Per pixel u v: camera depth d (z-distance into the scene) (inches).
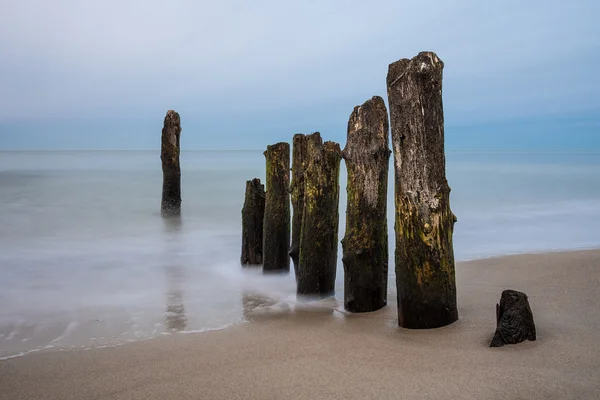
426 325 199.8
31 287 316.5
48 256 417.4
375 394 145.1
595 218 589.6
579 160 2696.9
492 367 157.4
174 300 283.6
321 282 269.3
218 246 459.2
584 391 138.8
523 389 141.9
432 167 193.0
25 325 239.1
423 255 196.4
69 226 576.1
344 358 174.9
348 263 239.8
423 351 175.6
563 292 243.6
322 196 267.4
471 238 474.3
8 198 847.7
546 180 1122.7
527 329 175.8
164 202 658.8
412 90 189.8
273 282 321.4
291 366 170.6
